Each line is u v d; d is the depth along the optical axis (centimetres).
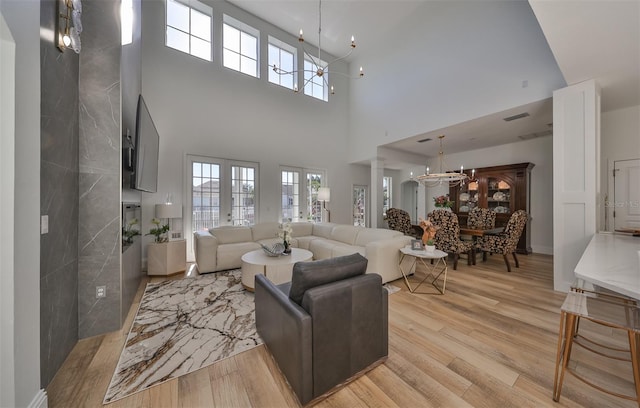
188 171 457
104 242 207
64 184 172
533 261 458
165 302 269
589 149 275
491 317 235
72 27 167
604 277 118
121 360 171
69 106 181
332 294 140
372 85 612
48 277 150
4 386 113
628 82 285
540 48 336
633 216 368
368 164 730
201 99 470
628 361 155
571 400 137
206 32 489
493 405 134
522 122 425
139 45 355
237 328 214
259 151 545
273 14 525
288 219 595
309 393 132
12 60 118
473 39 406
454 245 404
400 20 524
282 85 586
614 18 190
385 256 323
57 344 160
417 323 223
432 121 472
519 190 528
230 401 136
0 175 114
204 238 376
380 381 151
